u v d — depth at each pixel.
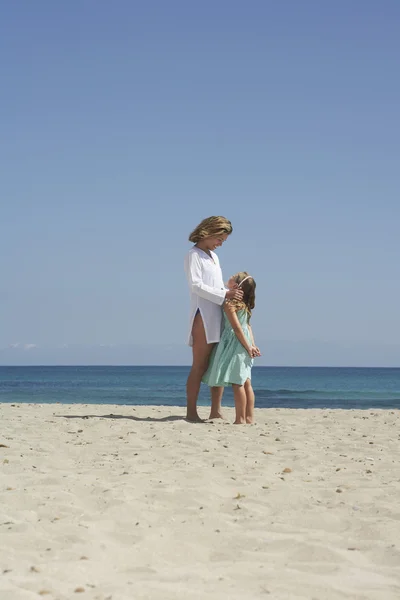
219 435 7.46
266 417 10.14
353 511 4.17
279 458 6.06
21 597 2.58
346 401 24.98
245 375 8.84
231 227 9.20
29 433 7.48
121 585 2.77
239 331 8.74
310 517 4.00
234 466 5.62
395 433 8.09
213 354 8.98
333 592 2.77
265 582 2.87
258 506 4.30
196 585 2.82
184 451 6.28
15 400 23.78
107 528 3.71
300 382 65.06
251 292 9.01
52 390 35.22
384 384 57.44
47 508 4.05
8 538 3.44
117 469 5.35
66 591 2.69
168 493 4.50
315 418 10.01
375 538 3.62
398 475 5.34
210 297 8.82
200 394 25.69
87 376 83.38
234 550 3.39
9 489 4.54
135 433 7.50
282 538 3.57
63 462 5.66
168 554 3.29
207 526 3.79
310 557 3.27
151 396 28.09
